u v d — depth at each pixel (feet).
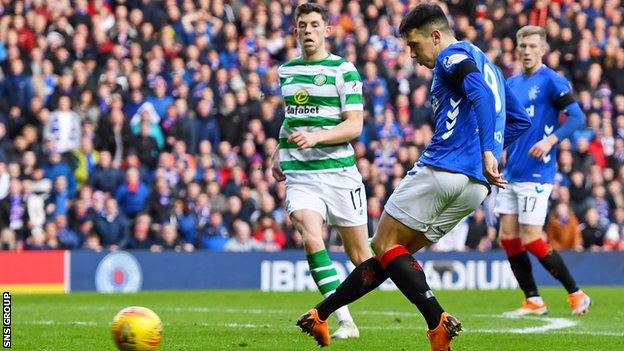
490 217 91.91
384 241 39.55
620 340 47.34
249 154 106.63
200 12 116.98
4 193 95.35
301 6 48.01
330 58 48.01
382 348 43.32
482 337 48.29
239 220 99.81
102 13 114.73
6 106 104.17
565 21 128.47
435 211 39.01
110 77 106.11
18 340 46.78
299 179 48.21
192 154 106.01
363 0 126.00
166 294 85.66
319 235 47.65
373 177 104.58
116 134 102.83
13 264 88.84
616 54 126.21
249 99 110.01
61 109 102.01
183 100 106.52
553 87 62.80
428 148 39.19
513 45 127.54
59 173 98.17
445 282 96.12
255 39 117.60
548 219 105.60
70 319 58.90
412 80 117.08
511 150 63.87
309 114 47.83
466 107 38.55
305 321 40.88
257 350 42.68
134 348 37.09
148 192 98.53
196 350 42.70
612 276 99.04
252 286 94.43
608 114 119.44
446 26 39.40
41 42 108.06
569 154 110.01
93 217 95.50
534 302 63.67
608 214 109.50
